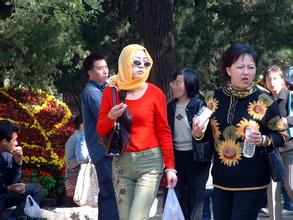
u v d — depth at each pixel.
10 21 15.95
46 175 14.91
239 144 6.91
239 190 6.89
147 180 7.50
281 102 10.94
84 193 12.26
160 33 18.39
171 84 10.14
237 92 7.00
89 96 9.38
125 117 7.45
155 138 7.59
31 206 11.34
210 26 26.86
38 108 16.27
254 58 7.03
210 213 11.64
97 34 25.27
